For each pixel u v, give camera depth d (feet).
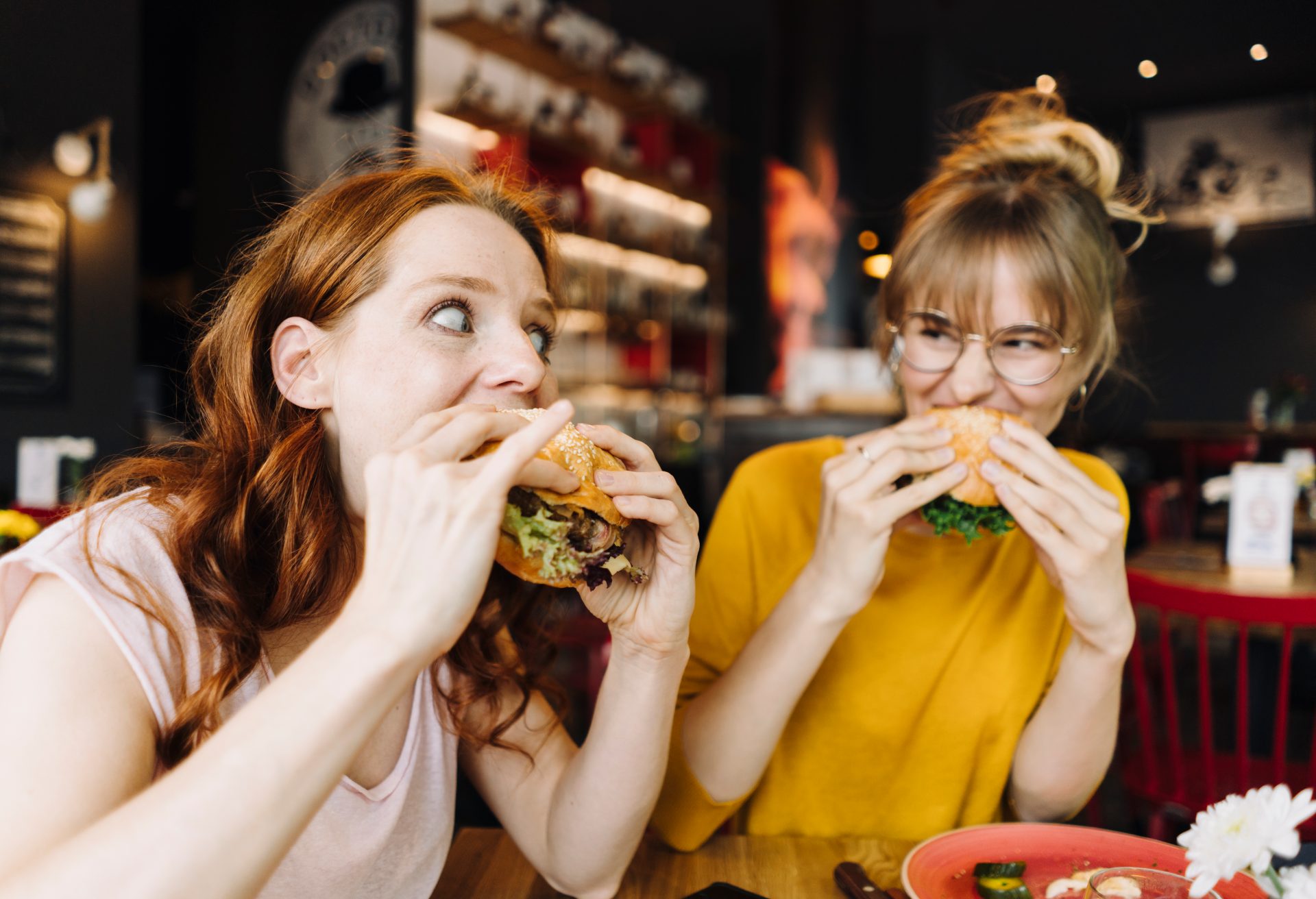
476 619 3.49
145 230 18.48
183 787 1.78
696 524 3.02
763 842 3.68
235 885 1.76
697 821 3.65
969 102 5.64
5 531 7.89
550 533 2.58
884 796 4.51
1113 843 3.33
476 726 3.50
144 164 18.43
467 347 2.77
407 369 2.69
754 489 5.04
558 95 22.85
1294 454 15.51
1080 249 4.24
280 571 2.73
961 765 4.45
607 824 3.15
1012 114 5.12
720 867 3.46
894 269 4.66
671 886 3.31
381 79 16.63
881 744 4.47
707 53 28.17
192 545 2.66
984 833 3.40
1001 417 4.07
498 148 19.74
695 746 3.76
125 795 2.20
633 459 3.06
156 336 18.48
